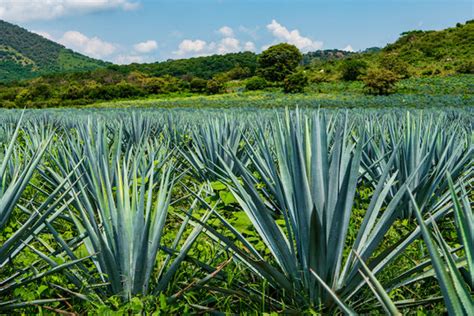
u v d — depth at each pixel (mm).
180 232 3463
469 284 2748
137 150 5121
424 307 3297
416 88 66625
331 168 2910
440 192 5215
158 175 5836
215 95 82188
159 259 3793
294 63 96875
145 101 74562
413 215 5242
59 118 16547
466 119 13742
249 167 6688
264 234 3242
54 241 4465
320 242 2775
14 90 87625
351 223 4734
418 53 101125
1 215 3123
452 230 4965
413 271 2949
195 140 7309
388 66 83250
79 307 3152
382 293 2068
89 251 3402
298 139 2883
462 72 79625
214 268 3242
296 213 3055
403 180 5332
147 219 2867
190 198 6148
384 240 4621
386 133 7473
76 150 5469
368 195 5484
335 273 2953
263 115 13117
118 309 2830
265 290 3293
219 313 2959
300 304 3021
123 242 2963
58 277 3303
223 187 5168
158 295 3131
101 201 3109
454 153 4820
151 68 148625
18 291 2938
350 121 8719
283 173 3150
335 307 2980
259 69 97438
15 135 3467
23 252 3730
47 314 3035
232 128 6980
